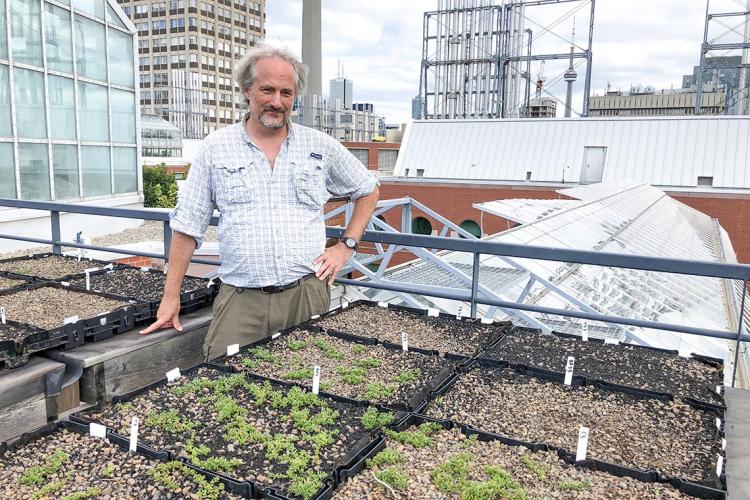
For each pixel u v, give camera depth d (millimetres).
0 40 9539
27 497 1371
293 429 1723
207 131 62750
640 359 2416
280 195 2451
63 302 3023
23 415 2109
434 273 7996
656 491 1413
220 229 2479
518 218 8969
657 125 24078
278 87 2217
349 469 1465
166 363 2676
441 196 24391
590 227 9898
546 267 7023
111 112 12453
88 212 3947
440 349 2500
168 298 2545
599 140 24344
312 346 2477
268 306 2537
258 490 1382
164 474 1458
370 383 2080
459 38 32000
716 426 1771
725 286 9359
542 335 2730
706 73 66688
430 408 1887
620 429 1770
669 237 12602
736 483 1497
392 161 45312
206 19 66250
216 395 1942
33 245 10344
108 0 12000
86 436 1675
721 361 2383
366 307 3156
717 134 23109
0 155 9734
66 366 2316
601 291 6914
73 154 11414
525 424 1793
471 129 26391
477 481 1443
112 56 12336
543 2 29719
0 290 3176
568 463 1548
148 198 16734
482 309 6367
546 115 44500
